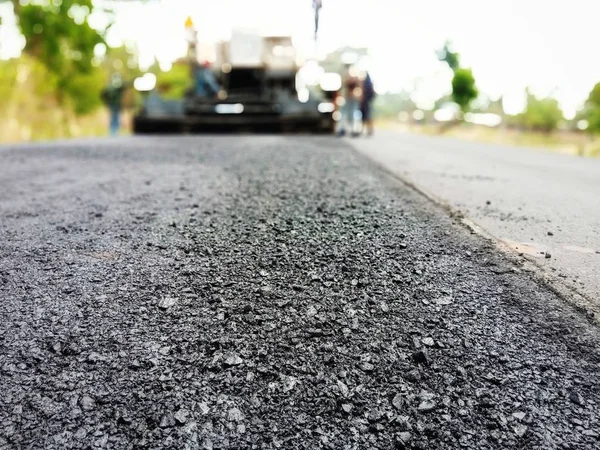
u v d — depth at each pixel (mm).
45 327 1362
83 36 15148
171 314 1457
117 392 1108
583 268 1812
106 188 3299
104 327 1372
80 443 960
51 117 12023
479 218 2607
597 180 4785
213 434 992
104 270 1771
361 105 10930
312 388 1135
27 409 1048
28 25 14305
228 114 9867
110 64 21734
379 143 8555
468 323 1407
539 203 3166
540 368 1192
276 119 9922
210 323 1411
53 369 1183
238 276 1745
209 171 4066
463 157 6781
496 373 1177
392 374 1185
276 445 966
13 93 11102
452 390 1122
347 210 2691
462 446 960
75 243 2072
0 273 1722
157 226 2350
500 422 1020
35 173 3967
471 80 22156
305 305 1528
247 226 2361
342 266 1839
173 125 9852
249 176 3797
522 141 17078
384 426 1018
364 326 1403
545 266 1827
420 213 2650
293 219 2492
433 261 1887
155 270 1783
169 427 1007
